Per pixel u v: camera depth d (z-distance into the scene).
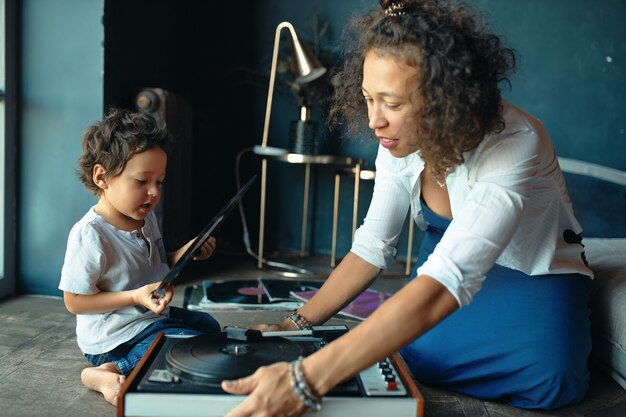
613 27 3.63
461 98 1.12
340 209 3.96
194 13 3.93
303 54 3.27
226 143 4.00
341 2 3.79
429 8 1.20
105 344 1.63
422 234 3.90
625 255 2.34
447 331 1.62
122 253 1.66
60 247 2.65
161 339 1.36
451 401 1.59
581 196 3.37
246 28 3.91
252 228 4.04
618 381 1.77
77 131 2.62
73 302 1.59
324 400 1.06
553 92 3.70
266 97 3.94
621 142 3.68
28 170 2.65
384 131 1.20
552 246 1.55
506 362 1.53
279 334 1.34
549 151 1.49
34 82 2.63
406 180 1.61
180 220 3.31
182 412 1.04
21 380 1.65
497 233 1.18
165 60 3.44
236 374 1.10
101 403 1.51
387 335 1.07
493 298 1.58
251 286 2.90
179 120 3.20
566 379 1.50
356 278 1.60
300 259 3.81
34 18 2.60
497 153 1.27
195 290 2.81
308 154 3.48
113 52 2.69
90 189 1.69
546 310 1.54
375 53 1.15
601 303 1.90
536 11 3.65
